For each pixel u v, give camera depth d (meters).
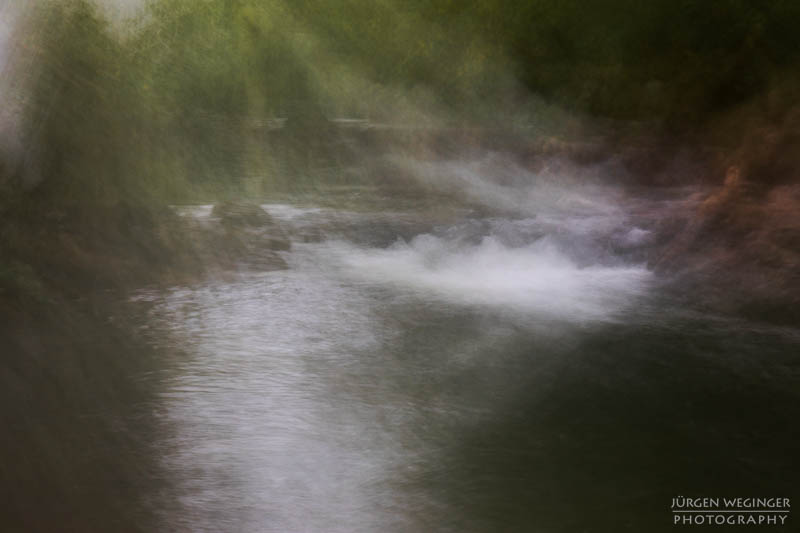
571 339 7.05
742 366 6.36
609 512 4.09
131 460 4.65
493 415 5.34
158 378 6.01
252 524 3.96
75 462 4.62
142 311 7.80
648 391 5.80
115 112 12.05
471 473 4.50
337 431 5.07
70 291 8.34
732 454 4.76
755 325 7.50
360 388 5.84
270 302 8.20
